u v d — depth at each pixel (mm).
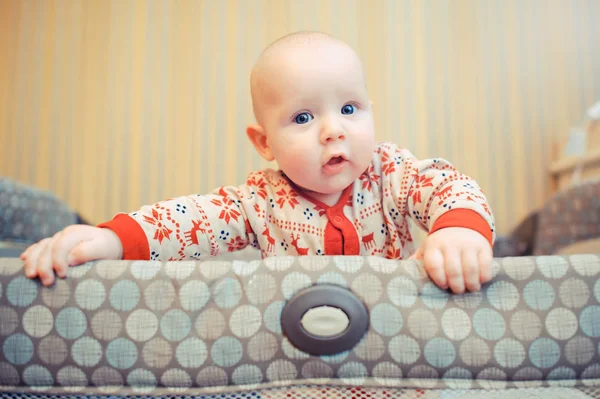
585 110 1864
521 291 429
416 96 1896
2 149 1986
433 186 666
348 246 716
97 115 1976
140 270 442
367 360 422
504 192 1839
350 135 638
